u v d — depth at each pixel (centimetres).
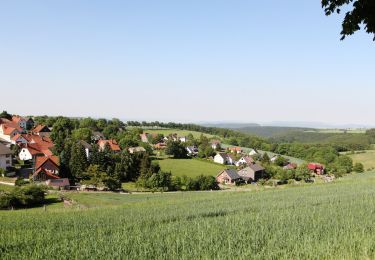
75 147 8744
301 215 2509
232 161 13788
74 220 2728
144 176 8656
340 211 2673
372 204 3067
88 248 1736
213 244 1766
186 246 1733
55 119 16388
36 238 2077
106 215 3011
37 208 5069
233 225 2223
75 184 8025
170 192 7775
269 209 3070
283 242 1762
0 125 12144
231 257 1560
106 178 7756
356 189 4800
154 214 2972
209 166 12169
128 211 3288
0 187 6475
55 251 1734
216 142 17038
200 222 2412
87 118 16962
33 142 11238
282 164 13925
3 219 2852
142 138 17212
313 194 4369
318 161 15138
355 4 923
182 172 10725
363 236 1714
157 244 1784
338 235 1847
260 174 11531
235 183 10262
